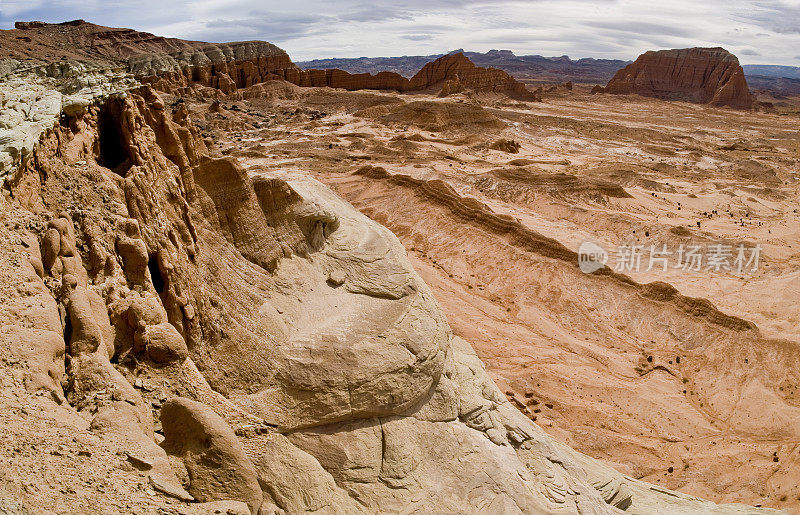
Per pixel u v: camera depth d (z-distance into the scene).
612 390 43.50
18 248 14.19
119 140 21.62
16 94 19.30
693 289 62.22
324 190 37.22
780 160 144.00
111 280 16.64
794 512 31.27
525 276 63.44
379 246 29.70
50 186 17.25
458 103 173.62
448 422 24.42
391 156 114.69
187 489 13.95
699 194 100.19
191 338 18.86
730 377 46.44
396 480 21.17
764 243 75.75
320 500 18.92
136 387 15.70
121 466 11.20
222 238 23.52
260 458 18.48
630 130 179.88
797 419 40.47
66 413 11.89
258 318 22.03
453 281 62.81
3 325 12.30
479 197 90.25
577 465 26.75
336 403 20.83
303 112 166.62
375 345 22.52
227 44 196.50
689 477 34.56
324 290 26.25
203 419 14.62
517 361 46.34
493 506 21.97
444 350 25.70
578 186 92.44
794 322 54.94
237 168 24.38
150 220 19.09
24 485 9.25
